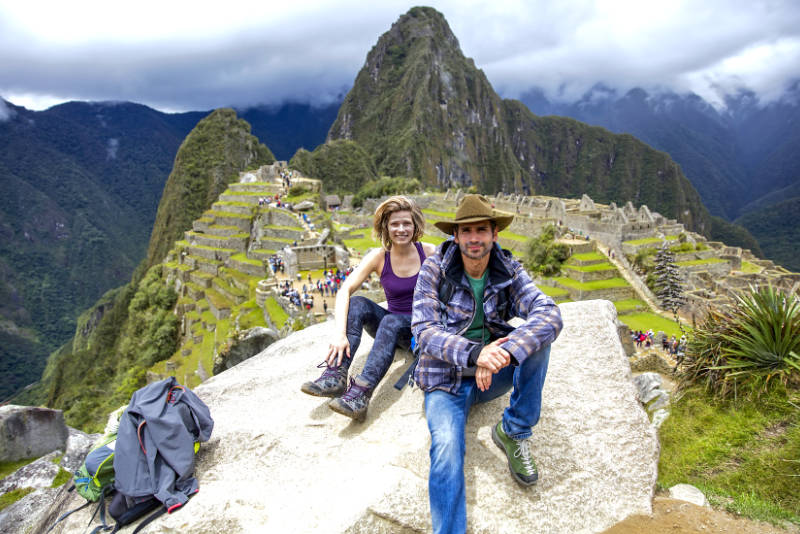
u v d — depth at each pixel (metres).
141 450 2.98
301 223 50.28
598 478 3.28
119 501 2.92
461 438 2.82
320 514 2.80
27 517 5.97
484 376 2.67
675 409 6.43
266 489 3.05
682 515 3.37
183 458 3.02
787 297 5.98
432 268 3.12
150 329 55.44
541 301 2.85
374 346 3.60
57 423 8.90
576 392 3.85
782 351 5.64
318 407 3.89
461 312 3.05
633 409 3.76
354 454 3.30
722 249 59.81
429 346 2.85
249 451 3.41
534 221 57.19
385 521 2.77
